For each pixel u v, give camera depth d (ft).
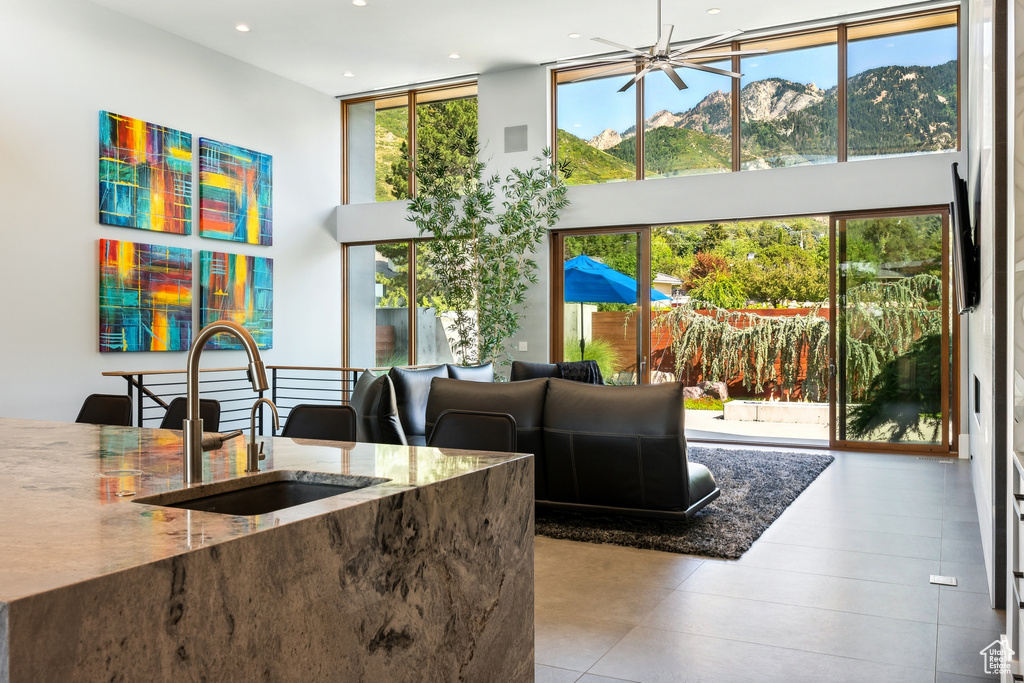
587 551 13.25
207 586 3.94
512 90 29.04
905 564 12.47
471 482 6.24
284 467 6.46
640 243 27.61
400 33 25.07
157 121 24.44
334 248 32.40
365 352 32.58
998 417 10.18
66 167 21.71
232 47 26.32
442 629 5.85
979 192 14.82
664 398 13.51
